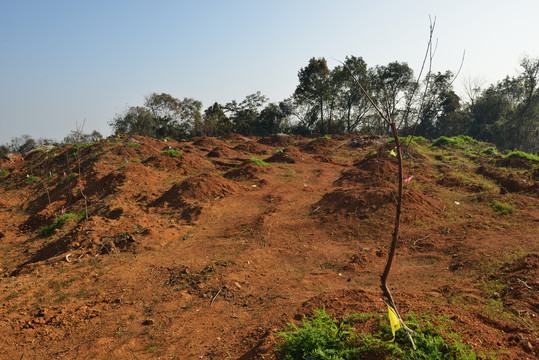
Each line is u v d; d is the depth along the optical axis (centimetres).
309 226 1010
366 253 798
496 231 853
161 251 892
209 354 451
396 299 497
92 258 853
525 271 583
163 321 556
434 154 2486
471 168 1922
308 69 5466
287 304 568
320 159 2408
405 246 835
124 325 550
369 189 1140
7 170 2728
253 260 797
